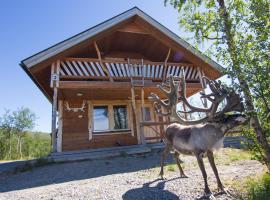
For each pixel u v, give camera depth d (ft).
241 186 17.07
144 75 43.50
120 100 49.44
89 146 45.44
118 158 35.60
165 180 20.94
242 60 15.47
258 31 15.30
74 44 38.88
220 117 16.60
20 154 147.02
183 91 18.49
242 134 16.85
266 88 14.85
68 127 45.21
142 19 42.91
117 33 45.39
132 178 22.90
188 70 46.44
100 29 40.24
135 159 34.12
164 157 22.24
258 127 15.90
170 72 46.26
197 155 17.37
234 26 16.51
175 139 19.97
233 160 28.12
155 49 50.67
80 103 46.88
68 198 17.74
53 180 25.91
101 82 39.70
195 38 18.65
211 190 16.96
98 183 21.90
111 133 47.32
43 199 18.15
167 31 43.68
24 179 28.02
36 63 36.96
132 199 16.48
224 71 16.22
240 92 15.87
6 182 27.53
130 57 51.75
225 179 19.39
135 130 48.67
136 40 48.32
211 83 16.97
